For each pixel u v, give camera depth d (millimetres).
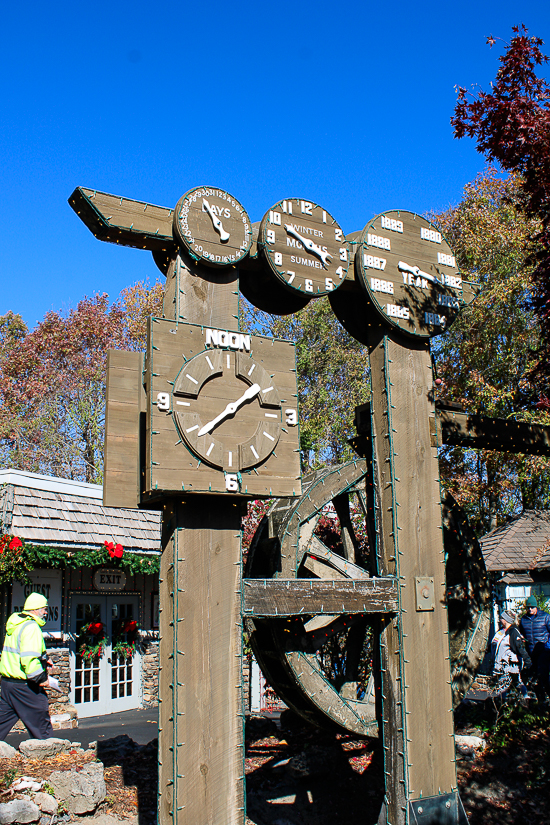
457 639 7902
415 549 5449
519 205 6887
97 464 27547
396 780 5027
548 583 17016
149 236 4547
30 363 30328
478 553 7938
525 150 6184
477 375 18688
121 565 11789
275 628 6445
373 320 5777
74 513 11922
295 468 4723
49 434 27234
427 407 5816
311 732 7906
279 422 4723
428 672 5277
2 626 10508
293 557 7051
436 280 6043
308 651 6898
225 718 4195
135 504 4277
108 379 4336
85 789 5395
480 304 18578
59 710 10664
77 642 11688
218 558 4379
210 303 4688
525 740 7180
